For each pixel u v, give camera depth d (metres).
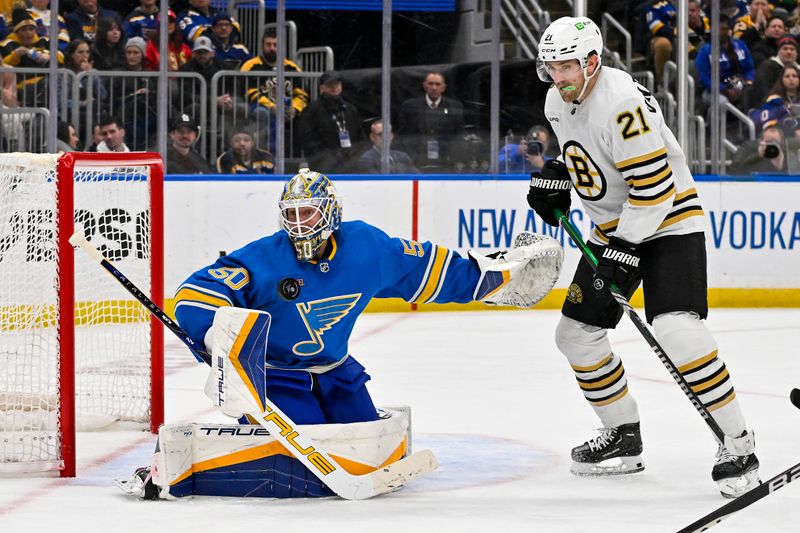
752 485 5.27
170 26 13.38
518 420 7.21
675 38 14.41
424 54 14.51
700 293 5.41
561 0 15.30
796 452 6.23
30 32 12.98
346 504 5.05
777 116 14.22
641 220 5.30
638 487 5.49
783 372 9.07
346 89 13.92
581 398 8.00
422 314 13.07
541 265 5.77
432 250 5.55
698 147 14.27
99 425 6.99
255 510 4.93
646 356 9.89
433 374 9.03
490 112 14.12
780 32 14.17
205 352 5.10
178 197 12.60
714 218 13.52
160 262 6.95
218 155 13.50
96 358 8.58
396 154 14.05
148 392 7.45
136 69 13.27
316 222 5.07
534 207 5.96
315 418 5.28
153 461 5.11
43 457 6.04
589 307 5.65
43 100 13.00
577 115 5.48
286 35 13.94
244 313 4.78
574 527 4.68
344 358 5.49
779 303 13.67
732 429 5.30
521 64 14.17
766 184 13.59
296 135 13.83
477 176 13.39
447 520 4.78
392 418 5.36
